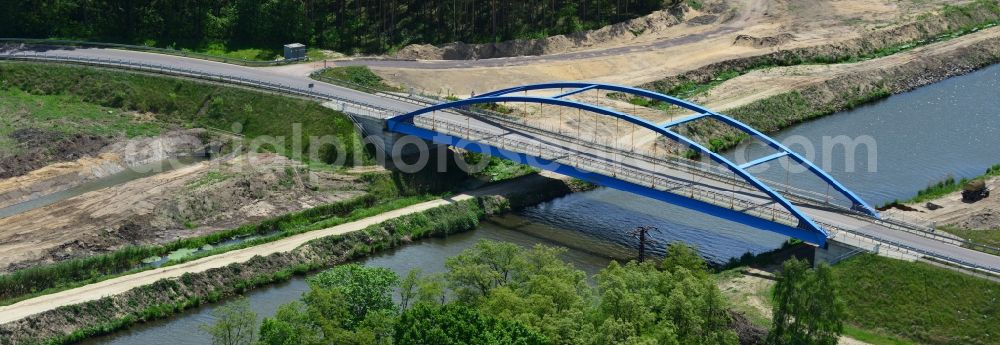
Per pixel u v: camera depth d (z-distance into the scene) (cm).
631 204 15212
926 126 18025
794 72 19875
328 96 17138
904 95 19625
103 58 18725
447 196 15150
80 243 13438
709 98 18725
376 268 10919
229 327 10400
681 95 19025
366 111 16425
